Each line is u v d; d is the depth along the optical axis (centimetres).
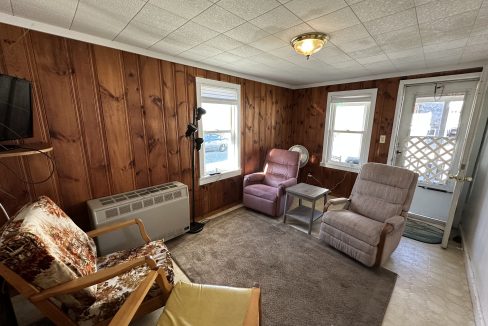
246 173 373
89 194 210
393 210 223
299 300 171
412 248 242
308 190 283
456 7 138
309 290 181
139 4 137
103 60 201
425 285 188
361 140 365
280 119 421
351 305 166
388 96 325
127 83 219
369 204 242
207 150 320
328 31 176
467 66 260
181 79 262
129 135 229
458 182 224
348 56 241
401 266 212
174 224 246
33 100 170
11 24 155
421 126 307
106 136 213
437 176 300
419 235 268
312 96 412
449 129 287
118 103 216
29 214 120
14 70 161
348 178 384
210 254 227
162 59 241
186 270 203
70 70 185
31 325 150
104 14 151
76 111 192
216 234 266
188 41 202
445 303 169
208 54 240
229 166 355
